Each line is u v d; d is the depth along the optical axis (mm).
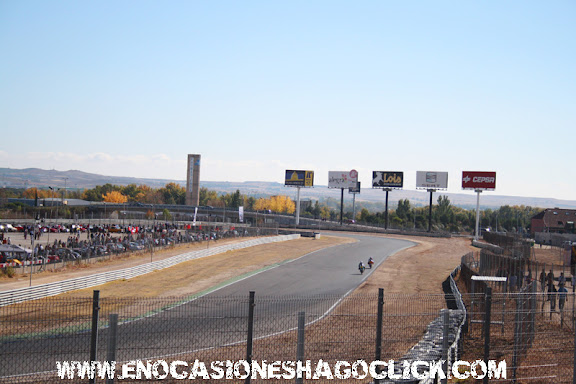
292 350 19266
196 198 192000
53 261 44562
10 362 16531
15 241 67875
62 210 120188
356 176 139125
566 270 46469
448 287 44469
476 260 53844
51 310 25406
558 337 20547
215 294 36875
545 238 96562
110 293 34625
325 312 28641
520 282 28547
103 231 83500
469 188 109938
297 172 141750
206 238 74375
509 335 21859
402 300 34219
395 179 128750
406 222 162500
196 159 194625
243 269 52062
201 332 22094
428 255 76812
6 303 26172
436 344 17812
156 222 112188
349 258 68188
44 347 18422
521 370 16672
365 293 39625
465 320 22016
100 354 17875
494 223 180625
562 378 15898
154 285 39281
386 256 73062
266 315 27141
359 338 21438
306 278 48125
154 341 20062
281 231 106625
